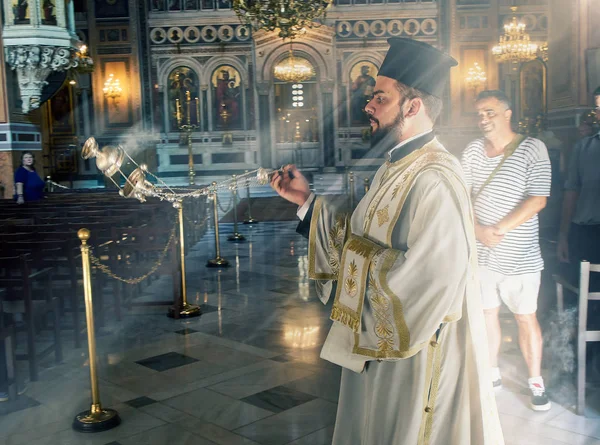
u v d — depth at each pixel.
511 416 3.74
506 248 3.77
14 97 13.93
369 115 2.20
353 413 2.23
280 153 24.19
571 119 10.09
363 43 23.55
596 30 9.77
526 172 3.68
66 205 9.00
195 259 9.80
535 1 22.70
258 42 23.39
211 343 5.56
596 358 4.32
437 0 23.16
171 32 23.47
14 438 3.74
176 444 3.59
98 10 22.94
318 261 2.36
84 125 23.23
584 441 3.41
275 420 3.88
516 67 22.59
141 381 4.66
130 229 6.43
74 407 4.21
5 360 4.30
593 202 4.34
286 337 5.67
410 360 2.02
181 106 23.75
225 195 19.30
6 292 4.72
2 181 13.69
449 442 2.03
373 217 2.13
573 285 4.16
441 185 1.97
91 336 3.94
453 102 23.02
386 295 1.93
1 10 13.39
